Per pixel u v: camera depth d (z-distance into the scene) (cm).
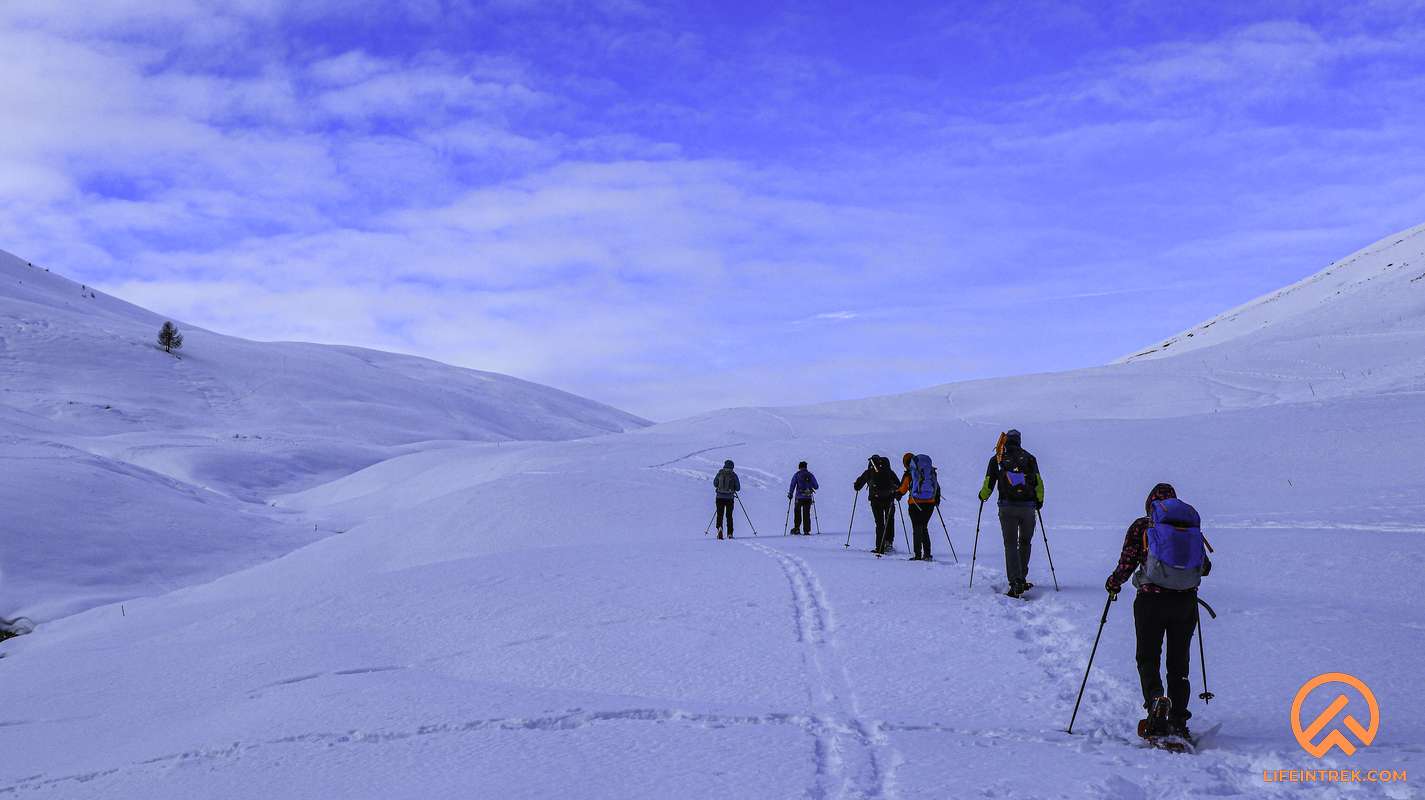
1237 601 938
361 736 703
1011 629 889
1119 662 754
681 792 528
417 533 2400
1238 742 566
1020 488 1032
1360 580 1056
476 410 12731
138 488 3503
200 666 1066
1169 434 2798
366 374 12900
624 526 2302
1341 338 4925
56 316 11706
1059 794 488
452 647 1015
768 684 768
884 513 1503
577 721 695
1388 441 2362
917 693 714
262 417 9544
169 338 11344
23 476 3253
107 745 804
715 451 3359
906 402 4891
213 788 621
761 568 1364
